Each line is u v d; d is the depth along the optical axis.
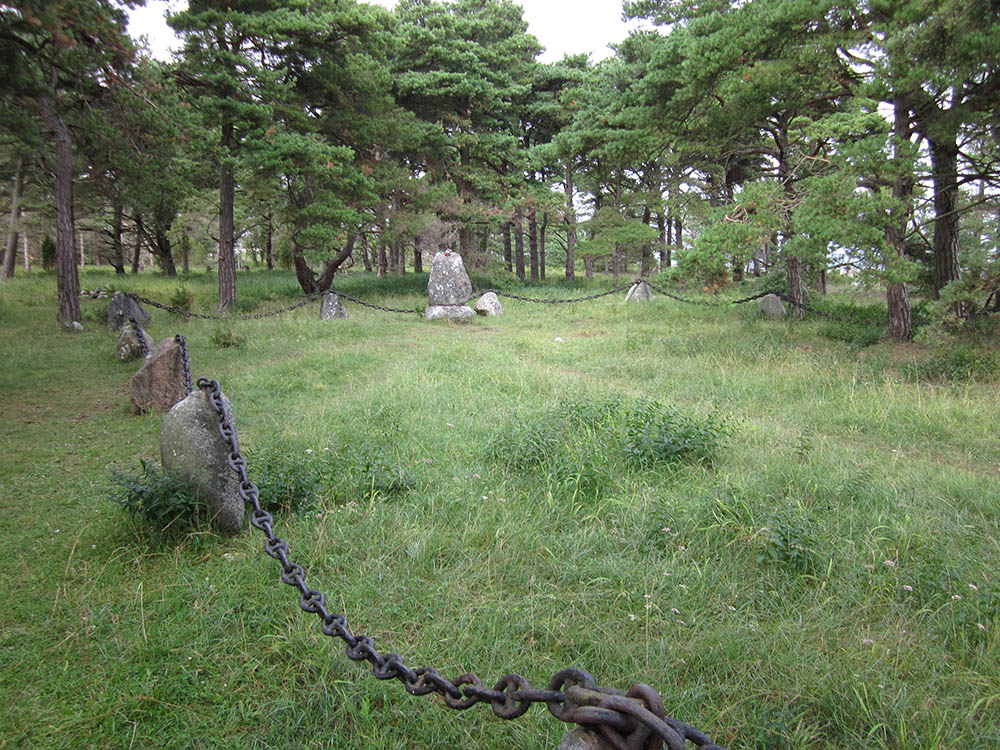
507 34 31.94
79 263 49.09
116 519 4.80
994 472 6.19
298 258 24.30
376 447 6.33
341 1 19.42
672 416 6.68
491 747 2.71
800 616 3.52
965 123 11.72
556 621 3.52
